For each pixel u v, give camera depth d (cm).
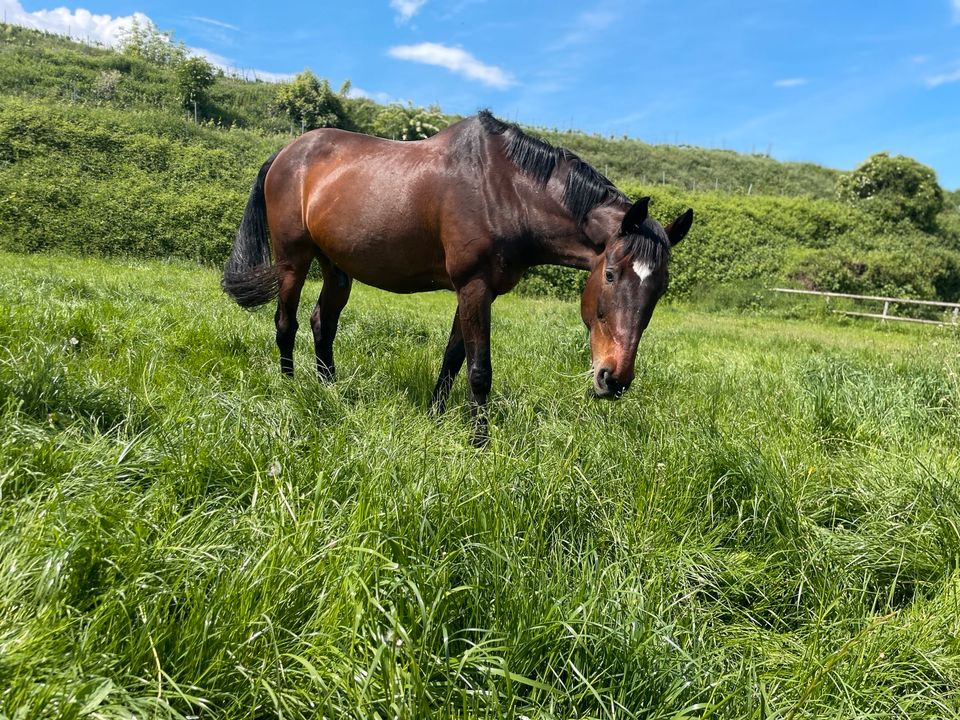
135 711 128
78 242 1530
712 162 3906
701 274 2102
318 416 303
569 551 213
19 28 3672
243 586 155
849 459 333
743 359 689
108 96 2672
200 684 138
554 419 342
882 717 164
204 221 1728
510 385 446
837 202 2941
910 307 1902
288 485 202
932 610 207
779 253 2262
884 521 258
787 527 249
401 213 374
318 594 162
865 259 2102
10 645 131
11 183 1608
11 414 240
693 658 168
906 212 2823
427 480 221
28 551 159
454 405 404
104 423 269
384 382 412
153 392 301
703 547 234
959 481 284
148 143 2027
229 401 288
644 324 315
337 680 135
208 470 228
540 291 1845
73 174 1752
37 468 213
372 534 182
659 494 251
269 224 463
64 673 125
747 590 228
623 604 176
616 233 322
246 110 3186
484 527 203
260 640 146
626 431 325
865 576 228
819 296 1934
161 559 167
